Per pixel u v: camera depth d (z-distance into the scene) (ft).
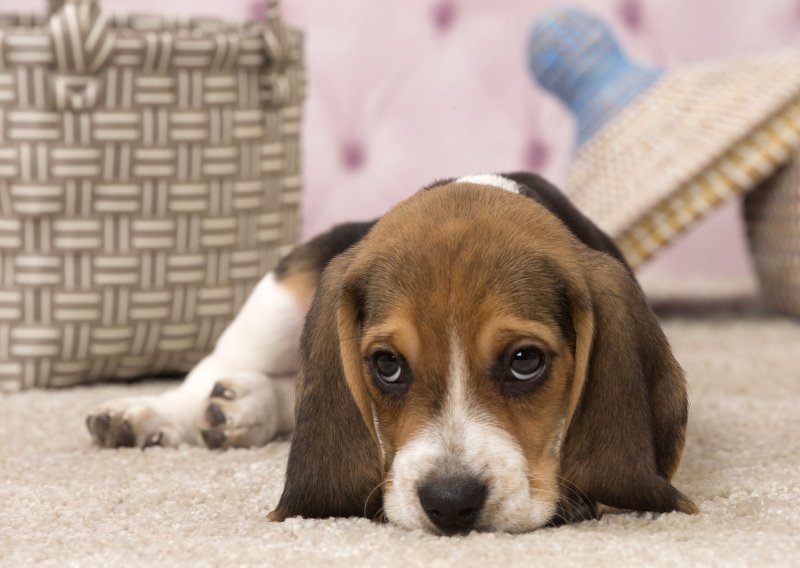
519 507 9.70
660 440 10.25
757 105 20.40
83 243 16.35
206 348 17.19
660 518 9.82
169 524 10.28
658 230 20.35
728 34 28.60
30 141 16.07
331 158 27.63
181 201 16.61
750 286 26.48
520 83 27.78
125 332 16.69
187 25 18.97
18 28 17.43
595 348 10.15
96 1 16.07
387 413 10.29
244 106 16.93
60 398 15.98
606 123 22.53
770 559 8.77
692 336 20.59
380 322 10.15
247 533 9.90
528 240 10.25
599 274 10.34
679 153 20.58
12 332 16.52
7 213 16.28
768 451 12.59
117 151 16.28
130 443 13.37
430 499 9.50
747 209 22.93
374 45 27.40
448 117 27.78
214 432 13.28
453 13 27.55
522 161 28.12
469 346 9.86
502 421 9.86
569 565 8.64
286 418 13.97
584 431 10.10
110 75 16.14
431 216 10.57
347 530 9.86
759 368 17.70
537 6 27.63
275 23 17.03
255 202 17.16
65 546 9.66
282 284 13.88
